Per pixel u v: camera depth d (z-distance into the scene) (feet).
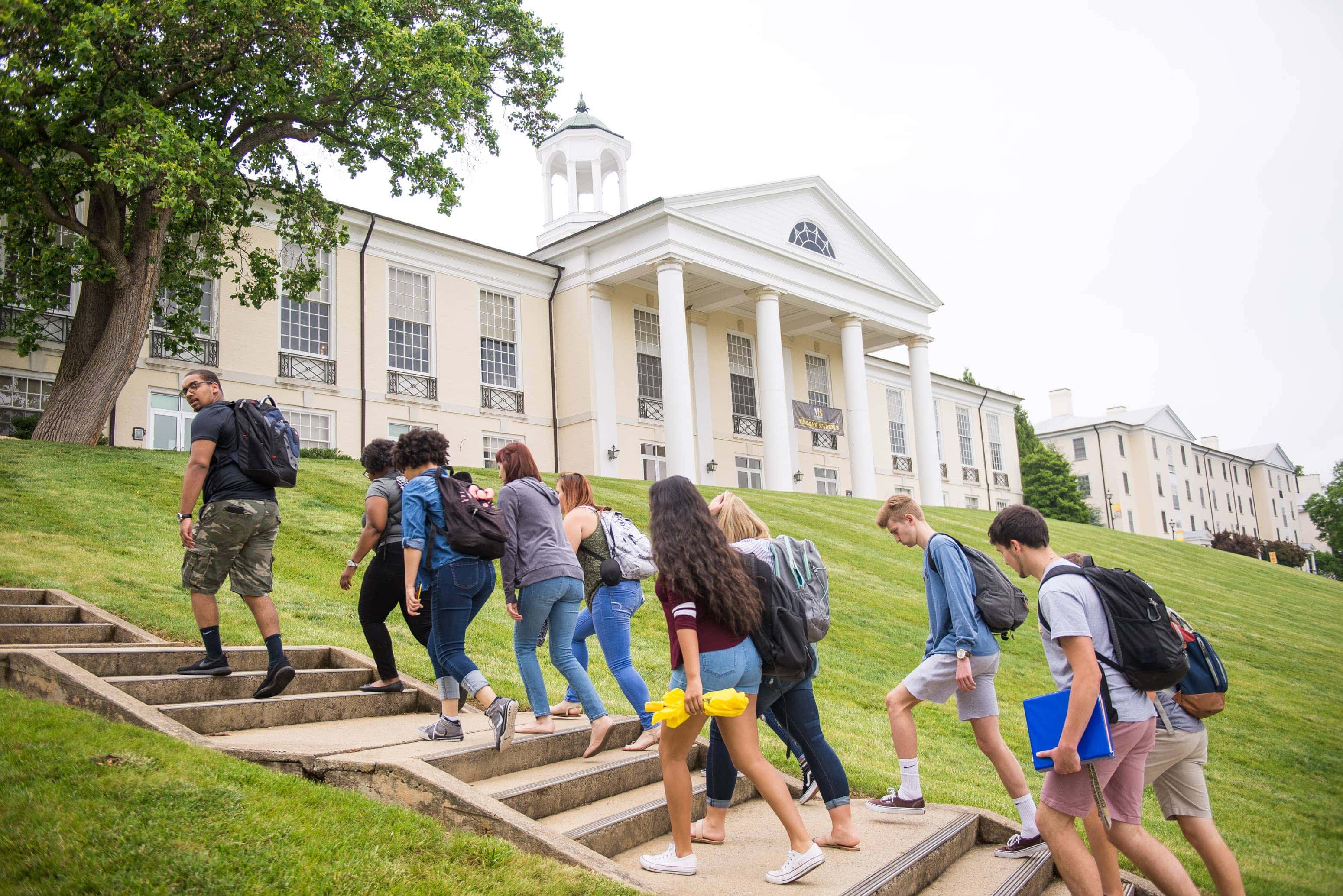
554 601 16.70
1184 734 13.66
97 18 43.57
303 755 13.71
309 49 51.44
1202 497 231.91
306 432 75.72
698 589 12.95
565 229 113.50
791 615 13.91
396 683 19.77
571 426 93.09
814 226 105.29
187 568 17.17
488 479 60.23
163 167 45.06
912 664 35.27
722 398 106.32
